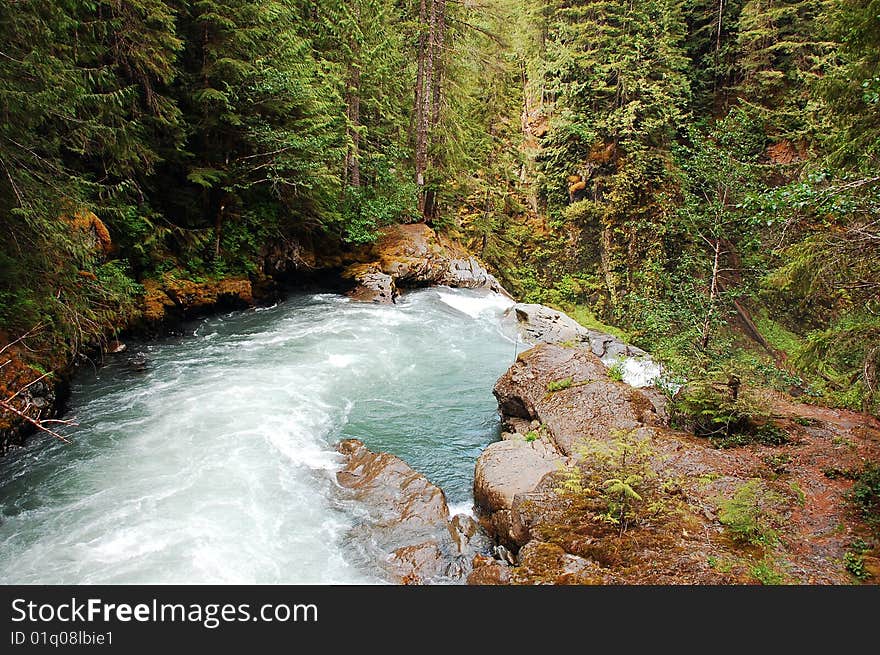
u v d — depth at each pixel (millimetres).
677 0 23703
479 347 14539
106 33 10445
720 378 8328
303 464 7840
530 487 7008
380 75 20047
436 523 6637
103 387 9883
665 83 22359
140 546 5918
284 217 17656
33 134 7711
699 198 11133
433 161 23219
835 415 8891
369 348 13383
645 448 6734
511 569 5465
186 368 11109
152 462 7578
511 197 27609
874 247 6527
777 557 5250
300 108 16359
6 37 6730
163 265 13742
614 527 5871
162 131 13148
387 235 20750
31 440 7910
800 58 21438
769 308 19141
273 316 15344
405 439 9305
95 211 10992
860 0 7844
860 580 4902
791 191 6230
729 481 6613
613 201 23719
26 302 7812
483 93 25344
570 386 9344
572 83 23922
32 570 5480
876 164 6793
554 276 26672
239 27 13852
